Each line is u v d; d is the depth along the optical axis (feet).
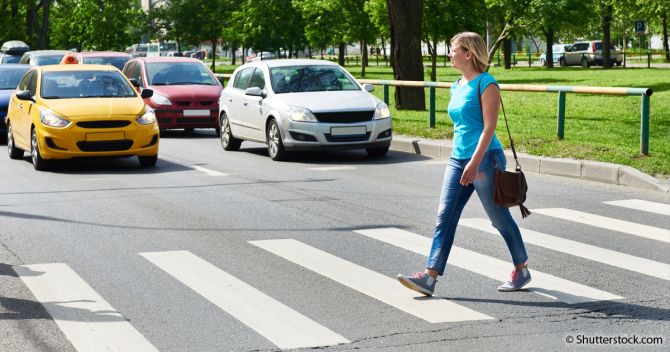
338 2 251.19
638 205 46.11
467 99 28.48
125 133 64.39
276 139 68.74
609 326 25.63
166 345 24.25
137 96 68.64
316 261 34.50
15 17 269.03
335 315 27.04
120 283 31.32
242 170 63.36
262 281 31.40
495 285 30.63
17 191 54.39
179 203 48.85
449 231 29.09
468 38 28.58
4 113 89.66
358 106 67.51
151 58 100.73
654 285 30.30
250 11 262.67
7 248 37.58
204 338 24.84
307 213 45.14
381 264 33.96
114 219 44.14
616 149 59.57
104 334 25.29
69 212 46.37
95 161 71.10
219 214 45.21
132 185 56.34
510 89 68.44
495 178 28.58
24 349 23.99
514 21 188.24
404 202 48.29
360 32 247.91
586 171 55.67
